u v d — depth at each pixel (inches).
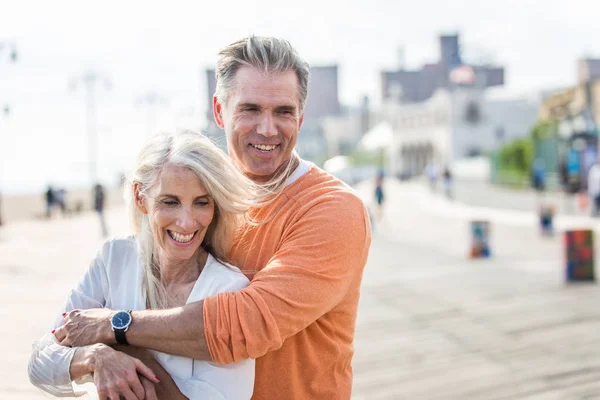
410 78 2554.1
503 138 2098.9
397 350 217.8
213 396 64.0
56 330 69.5
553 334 233.5
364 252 71.2
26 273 399.9
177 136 68.6
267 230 71.6
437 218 800.3
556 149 1079.6
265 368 68.4
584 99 1044.5
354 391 179.0
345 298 71.4
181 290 70.5
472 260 433.7
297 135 75.0
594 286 321.7
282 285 64.1
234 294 63.5
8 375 190.4
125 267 73.0
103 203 695.7
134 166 69.7
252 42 72.1
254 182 75.1
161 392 64.9
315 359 70.1
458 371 194.4
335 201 69.1
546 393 174.9
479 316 264.4
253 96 71.5
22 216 1059.3
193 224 66.8
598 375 188.1
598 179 692.1
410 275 373.1
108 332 65.1
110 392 62.4
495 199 1031.0
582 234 333.7
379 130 1223.5
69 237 664.4
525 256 447.2
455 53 2411.4
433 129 2202.3
